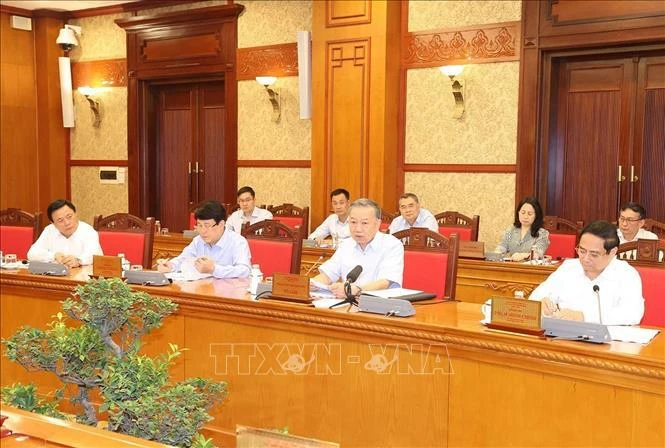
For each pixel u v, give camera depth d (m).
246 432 1.31
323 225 6.15
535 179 6.44
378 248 3.42
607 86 6.32
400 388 2.51
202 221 3.84
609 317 2.70
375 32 6.83
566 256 5.26
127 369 1.61
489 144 6.62
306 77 7.27
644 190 6.20
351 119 7.01
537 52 6.32
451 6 6.75
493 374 2.31
